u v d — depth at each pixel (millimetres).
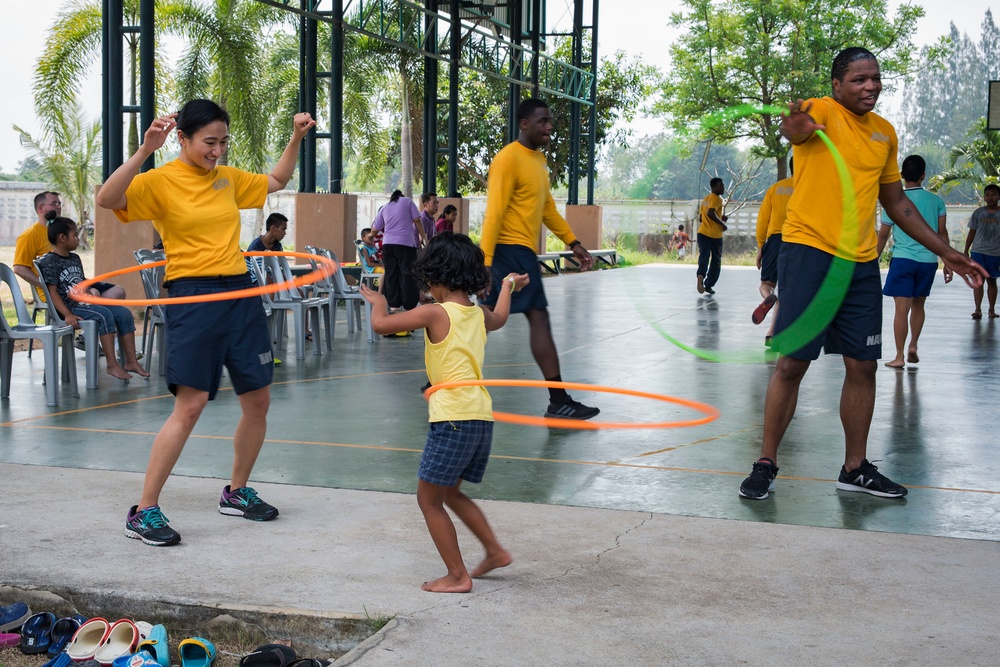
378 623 3312
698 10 33812
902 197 5059
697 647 3117
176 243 4293
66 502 4695
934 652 3098
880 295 4910
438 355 3592
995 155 36062
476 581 3686
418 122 31500
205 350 4234
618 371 9062
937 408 7312
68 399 7457
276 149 27953
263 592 3564
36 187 28031
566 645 3127
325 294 11531
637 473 5414
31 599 3623
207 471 5348
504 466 5523
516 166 6469
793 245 4855
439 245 3650
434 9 20453
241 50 21812
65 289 7641
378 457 5695
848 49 4758
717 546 4125
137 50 21547
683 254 32719
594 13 27906
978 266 4969
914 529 4418
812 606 3467
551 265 25719
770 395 4977
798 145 4852
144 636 3355
